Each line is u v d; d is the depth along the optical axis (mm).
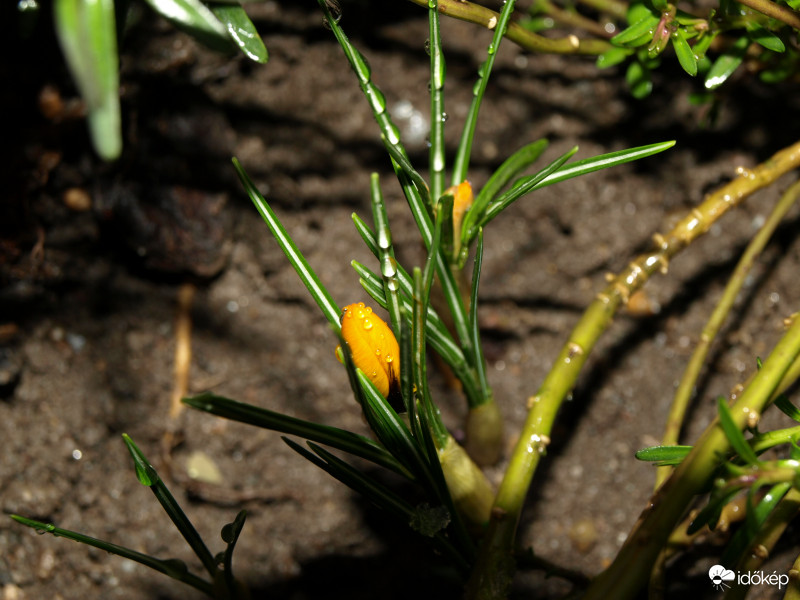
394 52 576
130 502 522
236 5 382
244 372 548
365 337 394
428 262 395
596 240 561
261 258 555
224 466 536
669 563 490
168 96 540
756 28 433
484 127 572
